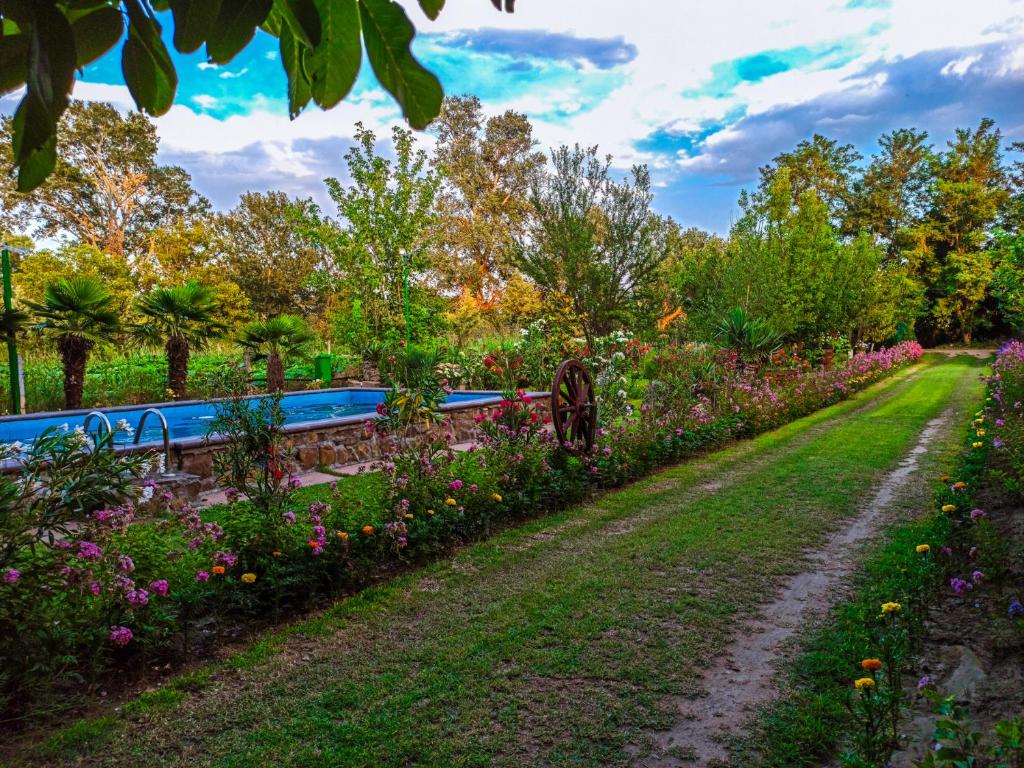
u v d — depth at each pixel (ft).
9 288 33.30
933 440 29.48
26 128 1.82
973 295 100.68
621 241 48.78
